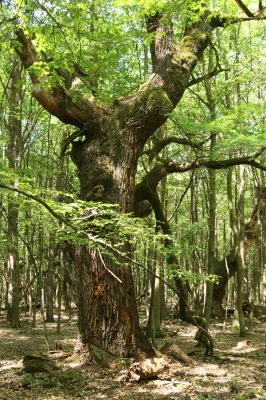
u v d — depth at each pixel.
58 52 7.47
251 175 19.62
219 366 8.62
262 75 13.68
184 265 20.62
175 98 9.29
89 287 8.29
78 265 8.50
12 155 14.39
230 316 18.89
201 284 20.25
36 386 6.86
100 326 8.22
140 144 9.02
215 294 19.02
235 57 13.88
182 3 8.15
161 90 9.00
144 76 12.31
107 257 8.17
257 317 18.66
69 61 7.70
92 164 8.75
